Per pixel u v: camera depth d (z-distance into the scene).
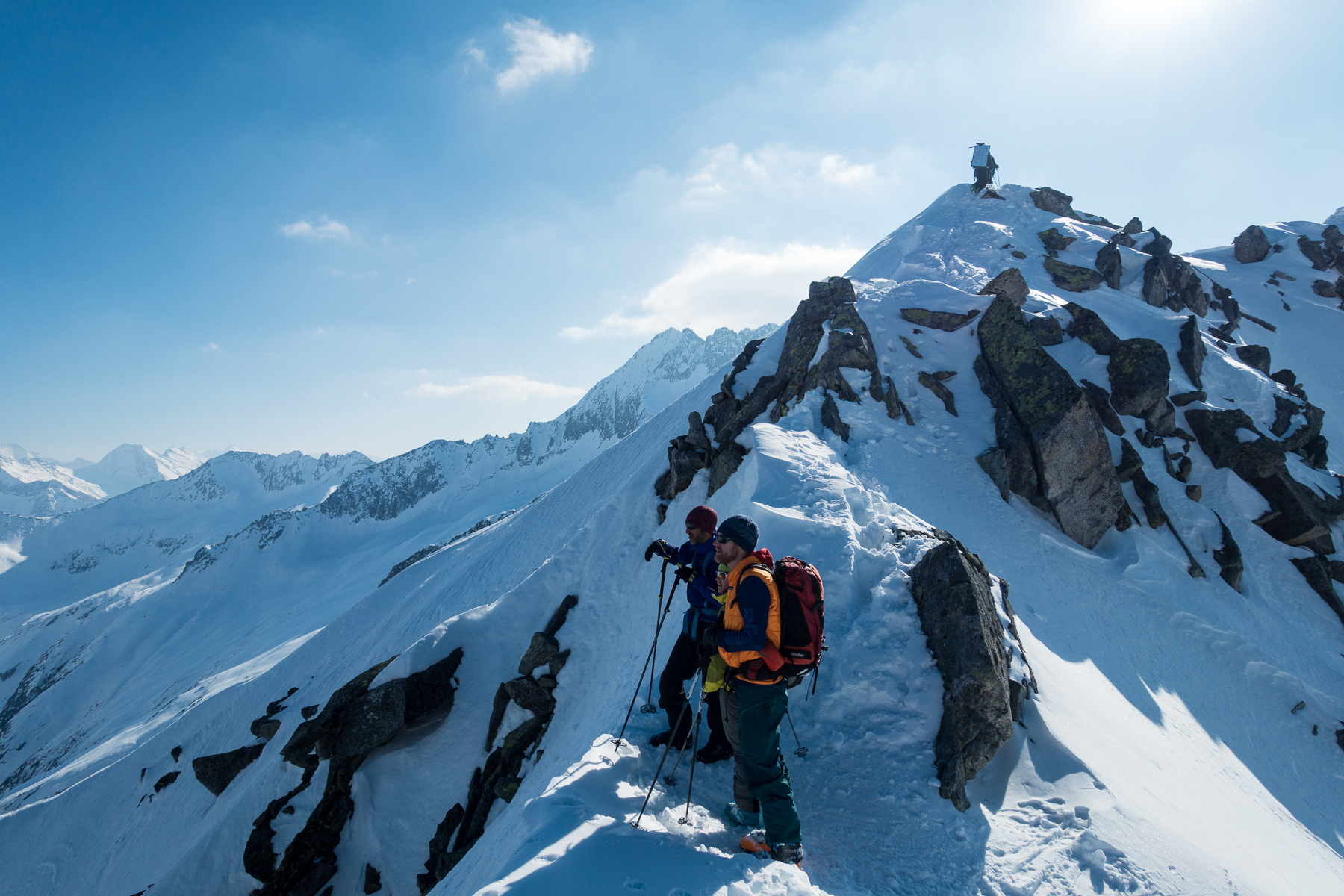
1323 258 40.25
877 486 11.70
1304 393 20.89
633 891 3.19
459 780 11.14
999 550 11.35
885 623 5.79
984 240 30.73
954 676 5.21
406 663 11.92
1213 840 5.57
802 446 10.39
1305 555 14.08
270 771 13.45
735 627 3.85
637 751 4.75
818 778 4.85
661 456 15.15
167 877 12.22
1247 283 39.00
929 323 17.34
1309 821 8.20
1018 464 13.59
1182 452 15.39
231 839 12.52
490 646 12.55
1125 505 13.38
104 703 148.50
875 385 14.71
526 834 3.71
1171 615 11.41
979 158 39.97
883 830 4.46
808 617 3.81
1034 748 5.68
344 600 146.38
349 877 10.90
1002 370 15.02
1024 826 4.78
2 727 169.00
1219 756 8.52
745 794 4.10
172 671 149.88
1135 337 18.95
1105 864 4.46
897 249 35.59
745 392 18.52
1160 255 29.39
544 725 10.51
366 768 11.57
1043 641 9.05
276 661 75.25
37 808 27.56
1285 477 14.93
